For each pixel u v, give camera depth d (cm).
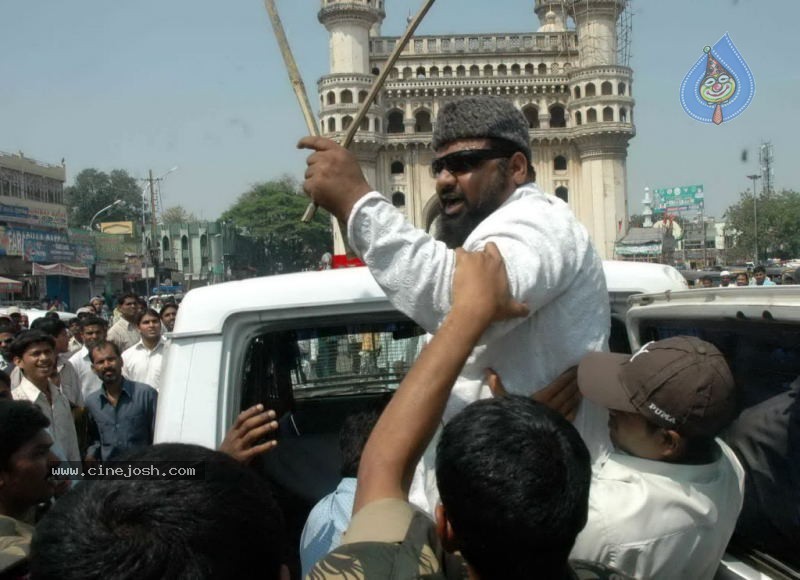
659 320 226
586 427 187
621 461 181
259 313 247
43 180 4781
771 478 189
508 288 155
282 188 8350
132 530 105
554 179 6444
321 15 6338
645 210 6134
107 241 5072
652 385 169
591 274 179
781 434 182
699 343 176
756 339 187
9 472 271
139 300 1016
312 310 248
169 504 107
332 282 251
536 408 136
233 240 7200
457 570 148
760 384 192
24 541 217
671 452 177
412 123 6353
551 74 6388
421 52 6438
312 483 288
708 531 176
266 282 253
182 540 105
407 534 129
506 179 186
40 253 3962
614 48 6262
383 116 6300
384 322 285
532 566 127
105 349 615
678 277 267
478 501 125
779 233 4978
